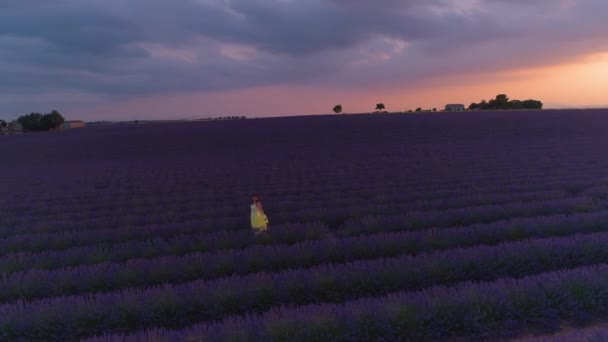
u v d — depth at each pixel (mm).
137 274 6938
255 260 7316
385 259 7102
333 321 4539
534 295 5086
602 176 16688
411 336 4656
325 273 6117
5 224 13352
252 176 22844
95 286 6777
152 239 10195
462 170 21000
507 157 25562
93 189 21266
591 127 43625
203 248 8852
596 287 5195
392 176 20141
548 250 6637
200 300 5523
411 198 14109
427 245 7855
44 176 28234
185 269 7066
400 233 8500
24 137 67062
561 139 35000
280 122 68125
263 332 4348
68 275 6926
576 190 14453
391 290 6023
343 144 40062
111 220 12773
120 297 5641
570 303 4992
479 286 5445
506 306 4891
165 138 54531
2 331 5027
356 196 15477
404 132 47312
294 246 7902
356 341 4488
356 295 5957
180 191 19188
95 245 9367
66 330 5164
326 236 9609
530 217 9562
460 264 6375
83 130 75062
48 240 10195
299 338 4363
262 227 9391
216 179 22312
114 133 65438
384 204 13016
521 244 6922
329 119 69062
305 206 13680
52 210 15609
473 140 37688
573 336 3998
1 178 28438
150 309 5406
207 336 4266
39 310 5254
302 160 29625
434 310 4805
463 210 10688
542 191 13578
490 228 8438
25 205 16828
